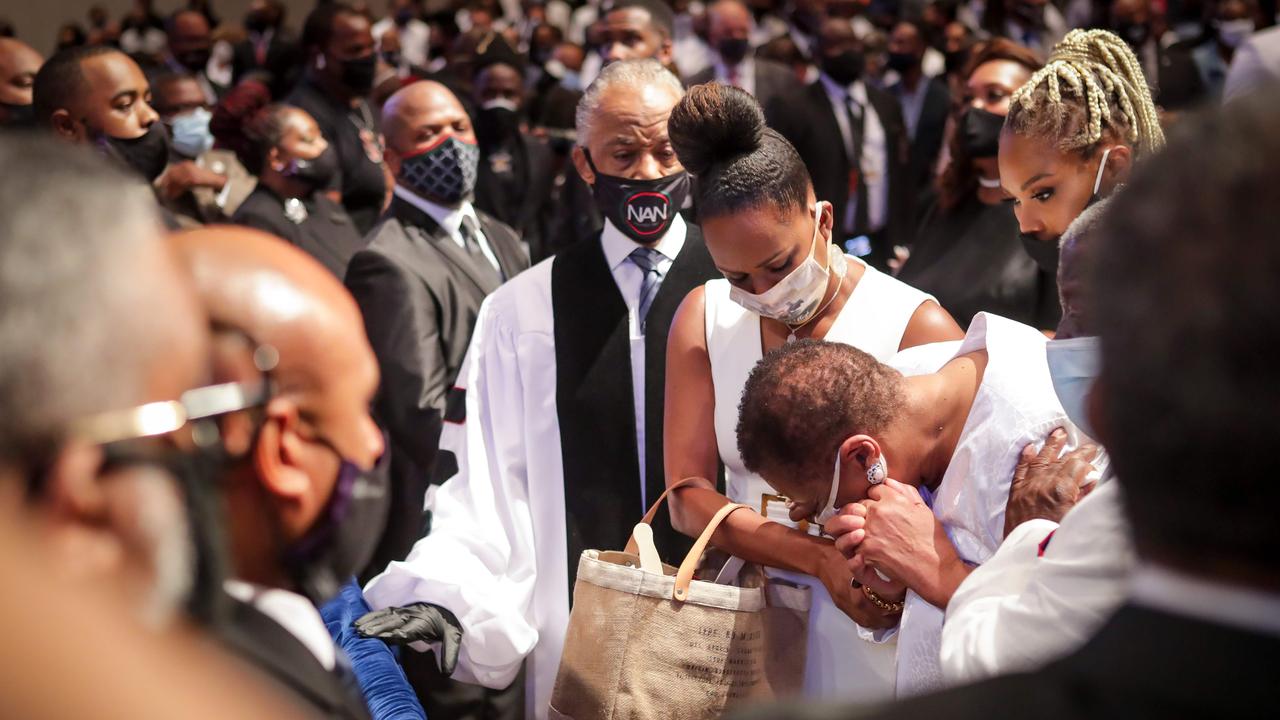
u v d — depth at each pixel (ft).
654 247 7.47
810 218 5.93
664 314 7.39
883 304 6.23
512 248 10.39
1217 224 1.78
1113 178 6.10
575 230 15.65
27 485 1.82
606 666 5.56
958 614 3.99
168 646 1.50
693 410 6.48
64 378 1.83
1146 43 24.53
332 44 14.49
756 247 5.73
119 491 1.91
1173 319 1.79
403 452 8.82
